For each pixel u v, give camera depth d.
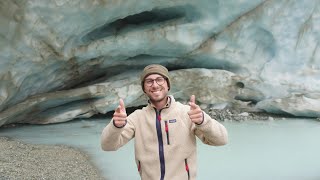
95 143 4.27
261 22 5.39
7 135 4.55
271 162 3.62
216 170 3.38
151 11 5.07
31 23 4.02
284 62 5.76
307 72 5.78
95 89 5.06
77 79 5.23
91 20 4.41
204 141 1.50
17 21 3.93
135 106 5.63
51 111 5.23
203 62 5.68
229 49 5.52
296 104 5.52
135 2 4.52
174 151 1.45
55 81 4.89
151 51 5.20
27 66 4.28
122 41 4.86
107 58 5.06
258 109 5.83
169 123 1.46
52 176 3.07
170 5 4.83
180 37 5.10
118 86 5.21
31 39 4.12
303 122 5.47
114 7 4.41
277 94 5.70
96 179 3.12
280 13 5.42
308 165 3.53
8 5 3.81
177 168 1.45
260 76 5.68
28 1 3.89
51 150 3.90
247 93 5.70
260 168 3.44
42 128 5.00
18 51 4.08
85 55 4.75
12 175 2.98
